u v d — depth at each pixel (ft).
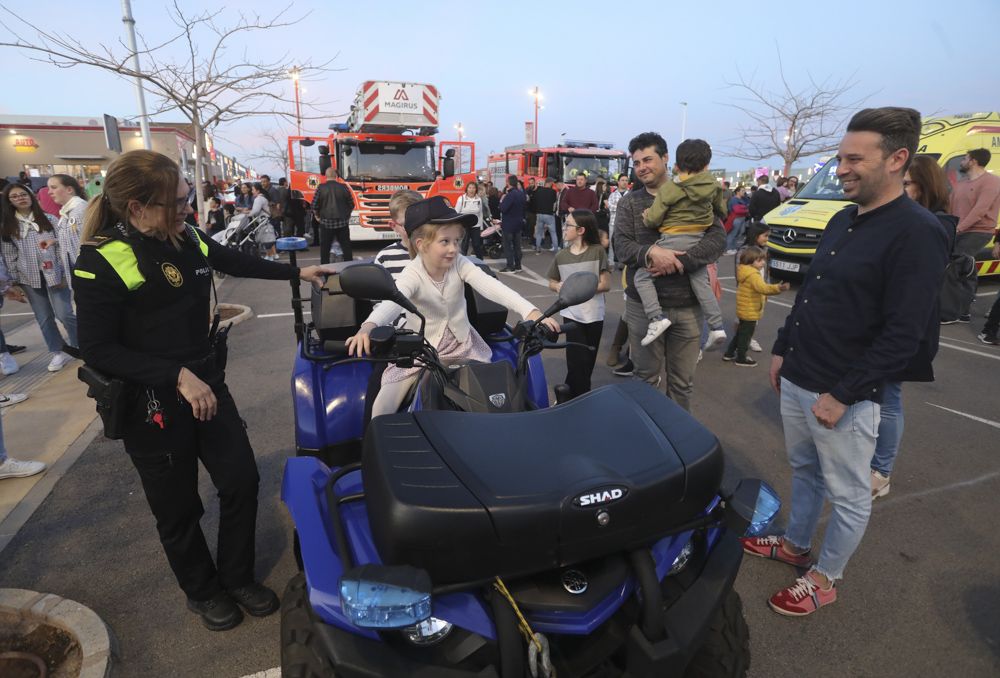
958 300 17.17
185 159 50.90
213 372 7.97
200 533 8.54
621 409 6.17
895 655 8.27
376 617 4.53
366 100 46.24
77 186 18.71
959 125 30.89
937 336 8.21
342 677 4.84
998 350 22.38
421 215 8.11
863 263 7.39
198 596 8.68
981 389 18.42
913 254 6.98
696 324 11.73
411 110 47.29
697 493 5.51
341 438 10.08
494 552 4.91
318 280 10.50
